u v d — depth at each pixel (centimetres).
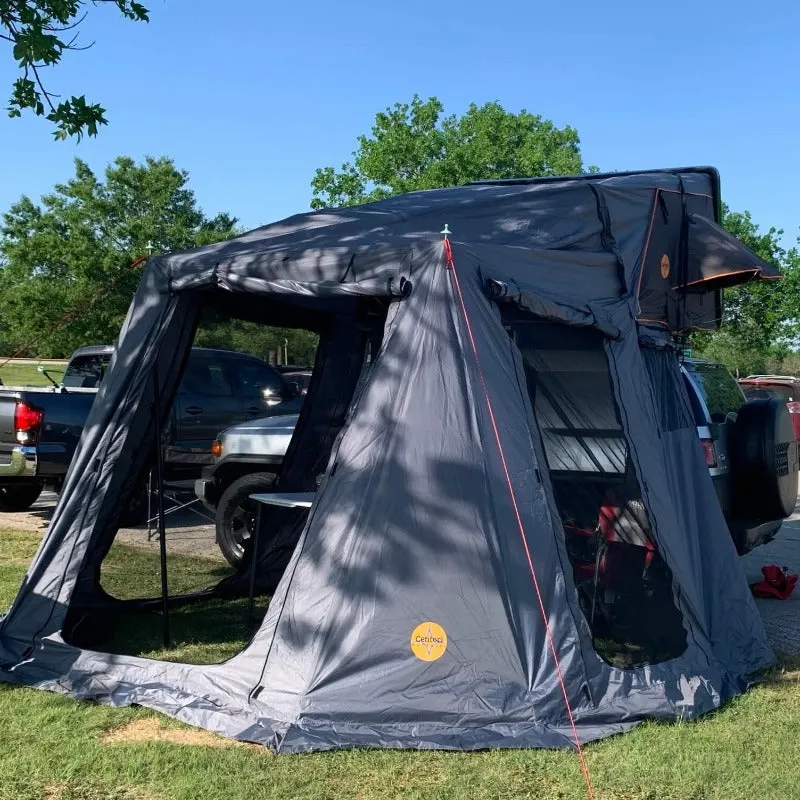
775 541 1012
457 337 474
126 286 2830
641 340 595
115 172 3394
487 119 2967
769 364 4122
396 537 453
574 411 548
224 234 3409
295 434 768
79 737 429
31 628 540
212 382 1106
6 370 3072
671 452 602
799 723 467
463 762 405
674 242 659
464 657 442
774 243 2477
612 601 528
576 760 409
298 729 422
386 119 2878
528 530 461
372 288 485
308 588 455
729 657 559
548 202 588
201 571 813
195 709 455
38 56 772
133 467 584
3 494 1139
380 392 473
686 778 397
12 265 3077
